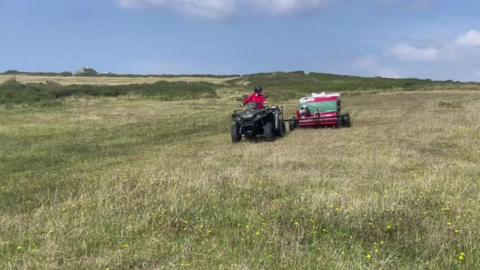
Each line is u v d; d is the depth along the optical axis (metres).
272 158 11.23
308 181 8.58
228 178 8.66
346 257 4.95
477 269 4.62
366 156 11.16
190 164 10.88
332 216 6.17
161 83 56.72
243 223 6.17
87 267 4.82
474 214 6.22
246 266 4.65
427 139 13.69
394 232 5.68
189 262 4.87
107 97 42.91
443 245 5.09
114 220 6.31
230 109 33.06
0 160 13.00
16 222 6.40
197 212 6.64
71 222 6.32
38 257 5.10
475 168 9.53
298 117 18.45
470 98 37.81
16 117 25.27
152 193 7.57
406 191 7.41
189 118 26.25
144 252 5.15
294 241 5.39
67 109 31.22
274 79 81.94
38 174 10.95
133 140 17.08
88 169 11.38
